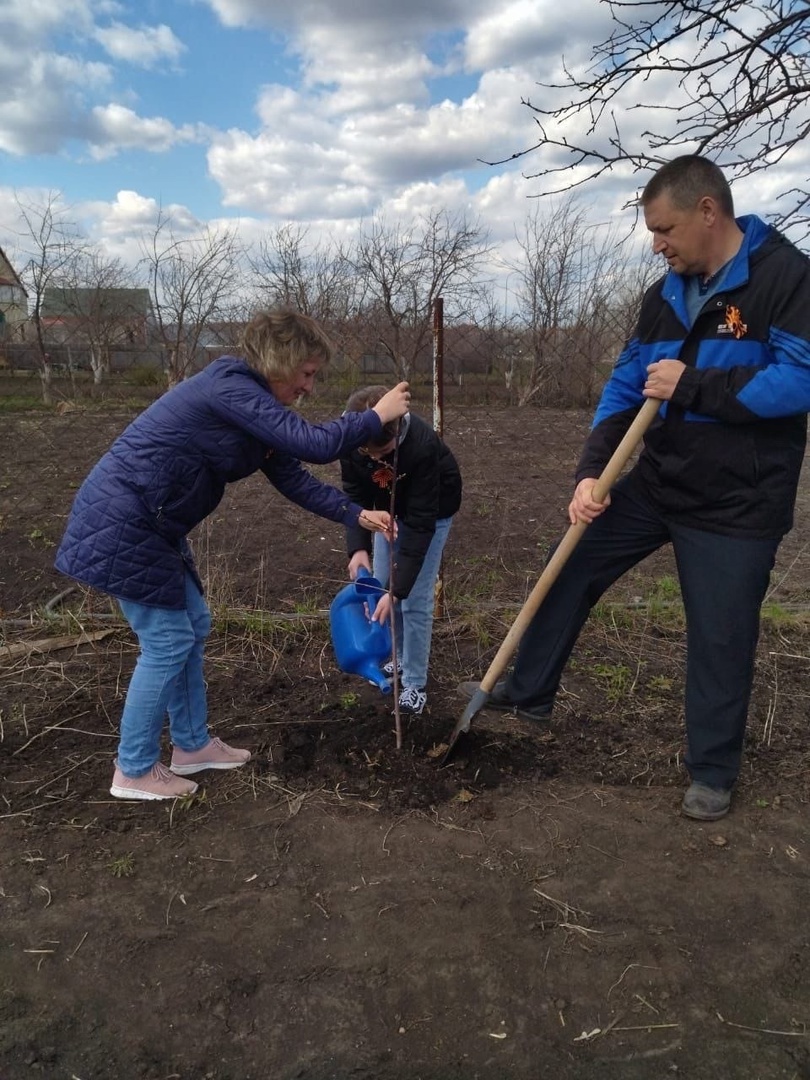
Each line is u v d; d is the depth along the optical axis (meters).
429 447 2.59
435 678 3.49
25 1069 1.63
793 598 4.52
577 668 3.59
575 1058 1.68
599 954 1.96
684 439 2.33
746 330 2.18
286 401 2.37
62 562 2.28
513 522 6.12
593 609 4.14
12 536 5.48
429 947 1.97
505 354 7.39
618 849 2.36
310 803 2.56
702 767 2.52
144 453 2.22
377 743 2.88
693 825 2.48
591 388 7.05
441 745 2.88
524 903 2.13
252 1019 1.76
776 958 1.95
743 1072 1.65
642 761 2.84
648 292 2.46
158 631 2.36
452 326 5.93
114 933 2.00
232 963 1.91
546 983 1.87
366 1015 1.78
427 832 2.42
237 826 2.45
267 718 3.11
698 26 2.79
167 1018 1.76
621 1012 1.79
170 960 1.92
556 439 9.73
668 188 2.12
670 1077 1.64
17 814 2.48
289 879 2.21
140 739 2.47
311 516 6.29
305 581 4.71
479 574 4.87
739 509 2.31
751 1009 1.81
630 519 2.57
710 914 2.10
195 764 2.70
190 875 2.22
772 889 2.20
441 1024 1.76
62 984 1.84
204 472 2.28
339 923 2.05
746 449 2.25
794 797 2.63
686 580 2.45
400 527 2.68
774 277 2.12
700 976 1.90
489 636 3.91
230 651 3.75
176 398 2.24
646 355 2.46
